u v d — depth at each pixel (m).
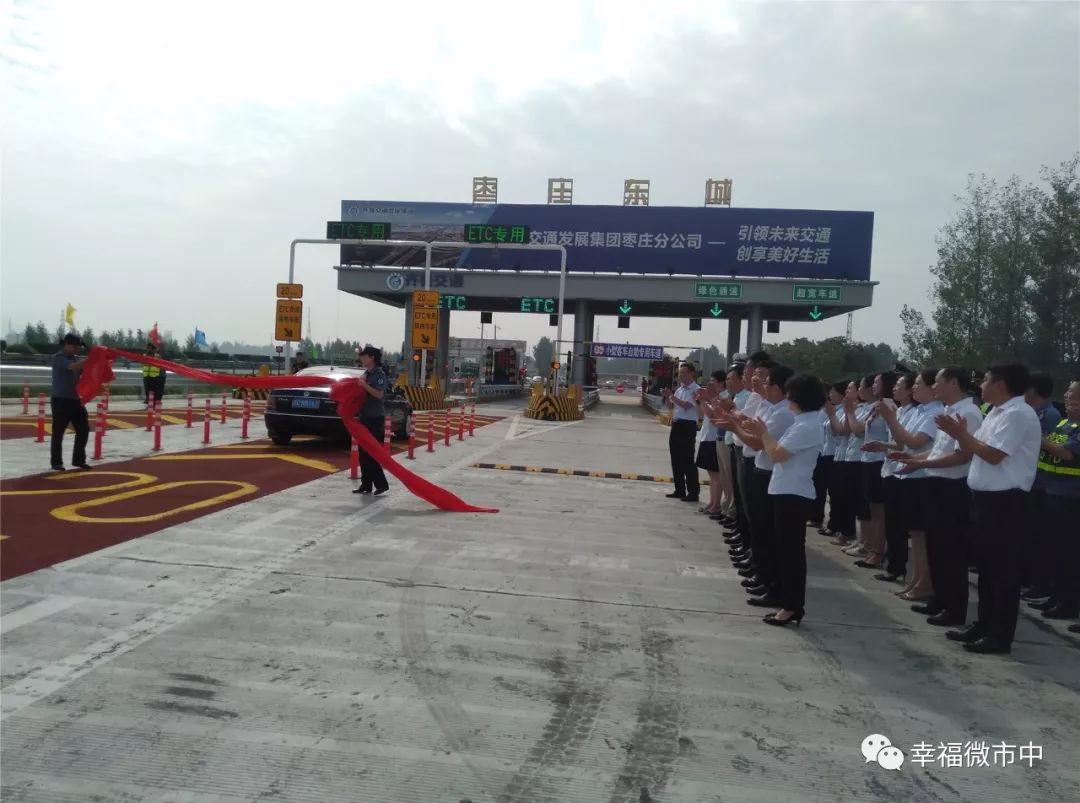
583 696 3.83
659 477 11.98
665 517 8.81
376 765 3.10
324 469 10.77
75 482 8.79
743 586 6.00
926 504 5.37
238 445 13.07
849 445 7.78
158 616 4.64
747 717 3.69
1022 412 4.68
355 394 9.12
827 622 5.24
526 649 4.43
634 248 35.69
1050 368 19.73
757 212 35.00
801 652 4.62
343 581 5.55
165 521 7.07
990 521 4.75
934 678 4.29
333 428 12.43
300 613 4.82
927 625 5.29
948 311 22.14
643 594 5.67
